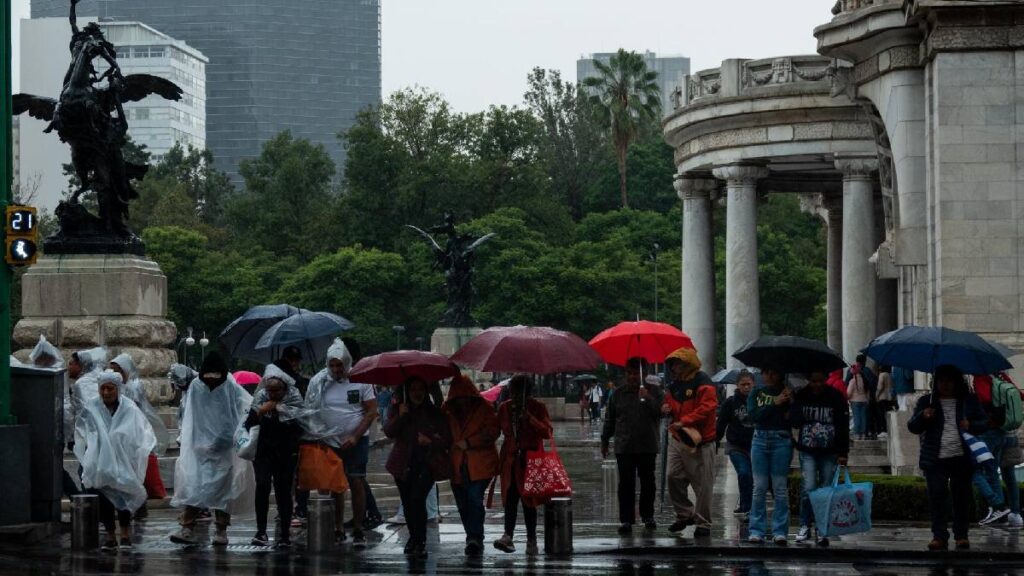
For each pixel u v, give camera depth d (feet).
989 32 99.45
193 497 67.10
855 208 164.35
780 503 66.54
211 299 338.95
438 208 383.24
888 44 112.16
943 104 99.86
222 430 67.97
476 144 399.44
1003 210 99.25
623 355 76.13
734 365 171.73
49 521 71.26
